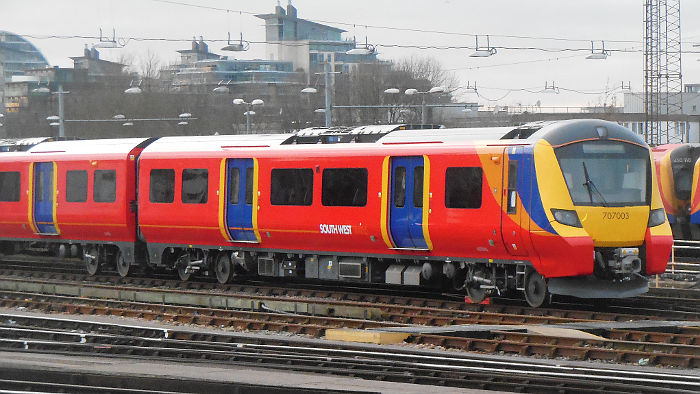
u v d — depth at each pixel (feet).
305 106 428.15
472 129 123.95
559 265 112.47
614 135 116.88
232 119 409.69
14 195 171.01
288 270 141.38
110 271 171.94
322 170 133.28
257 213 139.85
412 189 125.08
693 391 70.18
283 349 92.27
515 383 74.84
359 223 129.29
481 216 117.80
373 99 424.05
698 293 130.62
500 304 125.80
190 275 152.87
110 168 156.56
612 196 115.24
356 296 132.98
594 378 76.02
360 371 80.74
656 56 347.36
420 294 138.31
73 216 162.09
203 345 94.58
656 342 95.09
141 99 408.67
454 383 76.64
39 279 157.17
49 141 177.47
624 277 115.65
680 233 188.55
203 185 145.89
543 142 113.70
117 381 72.95
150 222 152.66
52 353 92.63
